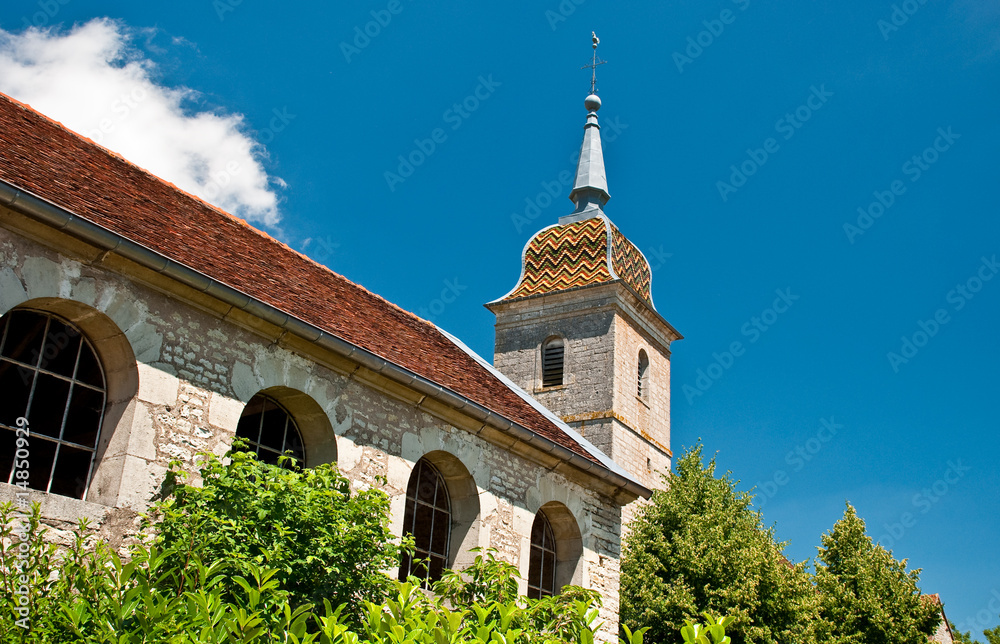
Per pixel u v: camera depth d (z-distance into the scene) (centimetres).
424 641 531
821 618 2280
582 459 1328
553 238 3456
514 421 1220
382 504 865
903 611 2361
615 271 3331
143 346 856
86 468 837
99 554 662
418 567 1127
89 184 965
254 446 988
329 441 1020
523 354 3278
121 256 840
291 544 778
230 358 932
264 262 1150
